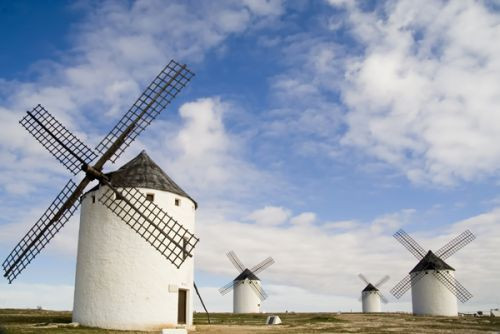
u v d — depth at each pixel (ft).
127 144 84.74
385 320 125.49
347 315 161.07
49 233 81.61
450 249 169.27
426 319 131.44
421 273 165.27
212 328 88.33
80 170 81.25
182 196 87.35
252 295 203.92
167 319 79.82
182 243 84.48
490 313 168.35
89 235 82.89
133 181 83.66
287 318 139.54
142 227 80.84
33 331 66.44
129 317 77.92
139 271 79.82
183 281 83.87
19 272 81.41
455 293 161.89
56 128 83.71
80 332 69.21
